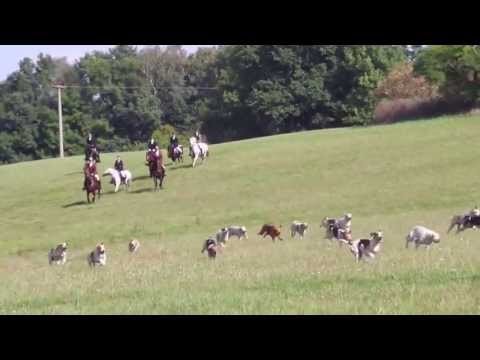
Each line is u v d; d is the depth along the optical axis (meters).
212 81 156.25
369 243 20.34
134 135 142.00
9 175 74.44
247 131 131.62
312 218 44.69
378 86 116.25
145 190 57.81
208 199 52.88
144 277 19.69
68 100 134.12
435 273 15.60
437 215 39.78
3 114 131.38
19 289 19.34
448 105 98.50
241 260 23.53
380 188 51.62
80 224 48.03
